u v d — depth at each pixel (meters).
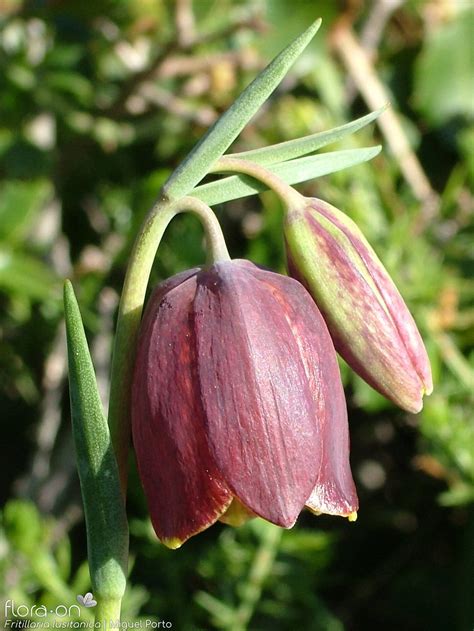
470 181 0.34
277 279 0.20
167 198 0.20
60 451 0.33
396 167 0.34
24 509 0.29
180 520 0.19
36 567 0.29
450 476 0.30
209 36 0.33
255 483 0.19
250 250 0.33
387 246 0.31
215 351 0.19
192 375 0.19
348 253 0.21
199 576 0.31
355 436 0.34
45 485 0.33
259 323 0.19
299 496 0.19
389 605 0.33
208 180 0.34
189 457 0.19
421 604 0.32
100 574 0.20
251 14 0.34
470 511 0.31
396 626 0.33
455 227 0.34
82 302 0.33
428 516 0.33
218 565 0.30
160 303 0.20
